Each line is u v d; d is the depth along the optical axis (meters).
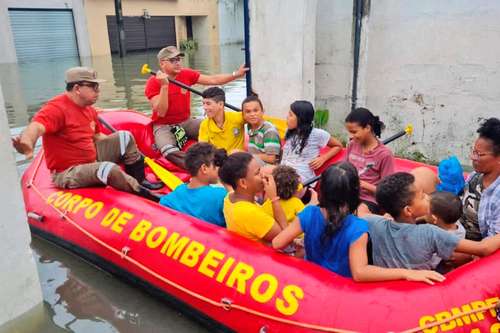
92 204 2.76
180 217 2.44
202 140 3.46
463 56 3.82
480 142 1.97
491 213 1.99
